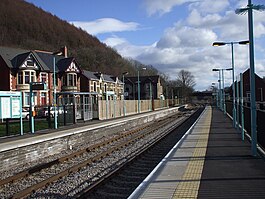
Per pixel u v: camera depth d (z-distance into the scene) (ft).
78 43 404.77
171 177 29.35
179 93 404.57
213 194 23.77
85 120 110.42
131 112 166.40
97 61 355.97
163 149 57.62
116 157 49.65
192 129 77.46
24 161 46.47
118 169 37.68
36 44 335.88
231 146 48.55
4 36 318.04
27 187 32.58
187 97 428.97
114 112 136.26
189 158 38.75
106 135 80.89
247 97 214.69
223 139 57.41
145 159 47.52
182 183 27.20
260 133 46.32
